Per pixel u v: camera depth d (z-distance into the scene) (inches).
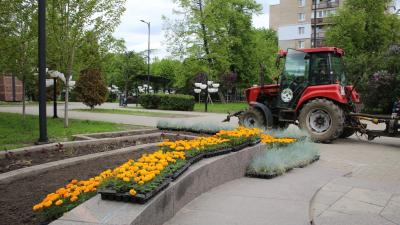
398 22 1596.9
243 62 1939.0
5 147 324.5
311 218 187.8
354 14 1562.5
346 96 537.0
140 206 148.0
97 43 543.2
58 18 508.7
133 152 301.0
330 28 1664.6
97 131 484.4
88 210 141.7
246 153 290.4
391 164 352.2
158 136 404.5
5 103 1486.2
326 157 389.7
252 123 569.6
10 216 156.3
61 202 148.4
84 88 1042.7
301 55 542.6
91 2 513.3
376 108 1077.8
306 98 524.1
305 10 2812.5
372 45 1581.0
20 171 220.1
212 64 1624.0
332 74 523.2
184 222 178.4
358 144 500.4
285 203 214.5
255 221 183.6
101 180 170.7
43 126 360.8
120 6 544.4
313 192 239.9
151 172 171.3
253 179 277.0
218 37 1620.3
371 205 203.5
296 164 326.0
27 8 530.0
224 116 930.7
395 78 1027.3
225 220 183.6
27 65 573.3
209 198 219.1
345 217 183.6
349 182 259.6
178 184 190.4
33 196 183.5
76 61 548.4
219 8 1619.1
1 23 519.8
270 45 2202.3
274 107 578.2
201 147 251.4
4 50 545.0
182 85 1672.0
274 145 348.8
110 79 2324.1
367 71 1066.1
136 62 2352.4
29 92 1592.0
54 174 226.7
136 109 1192.8
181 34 1592.0
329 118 501.0
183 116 909.2
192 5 1608.0
